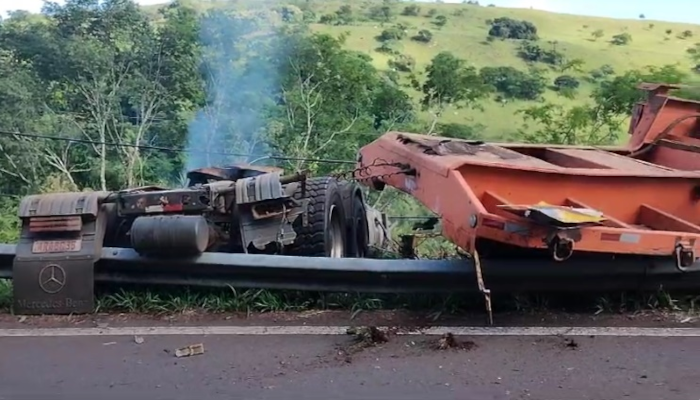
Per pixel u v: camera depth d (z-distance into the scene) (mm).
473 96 27922
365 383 4574
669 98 7672
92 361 5066
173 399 4363
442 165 5836
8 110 25734
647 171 6219
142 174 24531
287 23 29625
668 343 5277
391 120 27188
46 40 27203
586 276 5844
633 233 5203
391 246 10086
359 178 7480
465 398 4324
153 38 27969
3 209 22078
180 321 5984
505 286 5906
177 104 27547
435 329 5625
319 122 25875
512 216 5172
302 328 5711
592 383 4547
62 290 6137
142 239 6062
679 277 5957
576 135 21828
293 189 6805
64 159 25938
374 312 6043
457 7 68125
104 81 27203
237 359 5051
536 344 5266
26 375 4809
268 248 6637
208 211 6367
